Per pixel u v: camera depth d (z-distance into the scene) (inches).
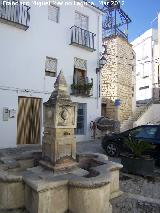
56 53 523.2
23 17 467.5
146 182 238.4
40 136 491.5
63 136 194.1
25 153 240.5
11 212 163.8
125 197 196.1
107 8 761.6
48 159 195.8
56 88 201.8
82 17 592.4
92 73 603.2
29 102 482.6
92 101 599.8
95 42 614.2
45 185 148.6
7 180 167.2
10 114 445.4
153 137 318.3
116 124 626.8
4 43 441.4
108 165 200.7
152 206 179.5
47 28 507.5
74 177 166.9
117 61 737.0
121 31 772.6
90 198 155.9
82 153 249.4
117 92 728.3
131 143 265.7
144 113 751.7
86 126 583.2
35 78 484.1
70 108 199.2
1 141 433.7
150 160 254.5
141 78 1050.1
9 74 446.6
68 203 163.0
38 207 147.3
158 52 946.1
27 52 473.1
